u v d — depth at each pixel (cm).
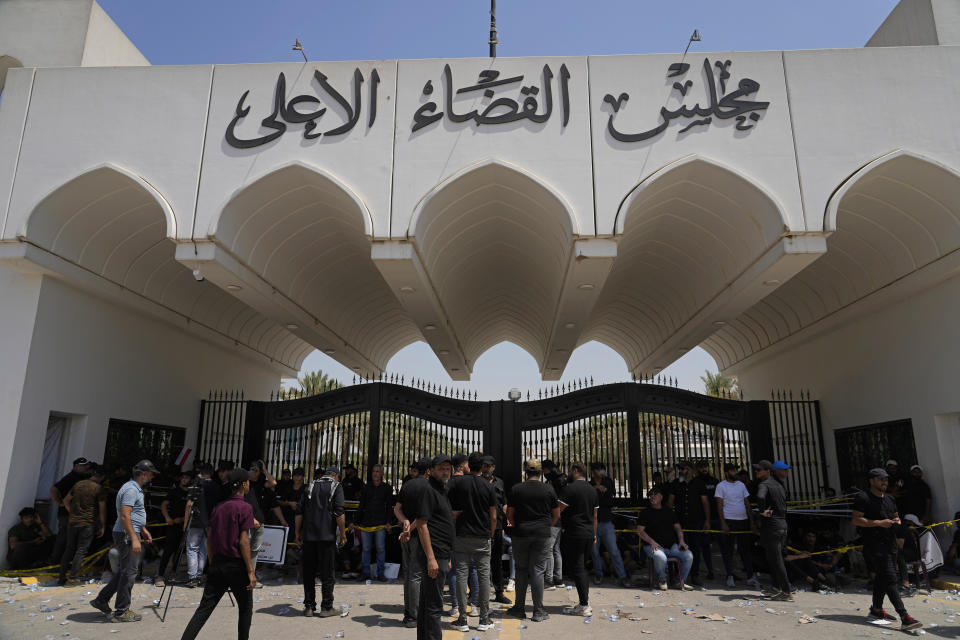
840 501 1068
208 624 612
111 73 916
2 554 830
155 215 989
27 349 891
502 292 1598
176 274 1177
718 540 888
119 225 988
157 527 1084
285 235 1038
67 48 1108
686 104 869
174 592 774
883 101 861
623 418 1126
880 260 1022
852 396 1166
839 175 836
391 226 841
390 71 897
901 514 937
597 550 869
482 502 616
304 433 1204
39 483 951
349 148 873
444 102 883
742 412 1098
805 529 981
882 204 925
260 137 884
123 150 886
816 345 1313
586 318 1231
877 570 623
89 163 881
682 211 1007
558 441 1080
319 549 665
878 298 1048
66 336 965
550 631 595
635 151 855
